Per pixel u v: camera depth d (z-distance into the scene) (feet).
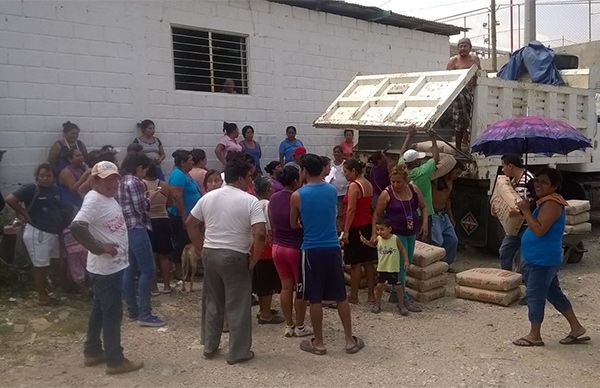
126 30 27.12
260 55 32.50
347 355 16.17
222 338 17.66
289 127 32.42
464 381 14.33
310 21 34.68
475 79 26.00
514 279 21.16
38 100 24.62
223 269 15.34
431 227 24.57
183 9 29.14
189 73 30.14
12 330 17.42
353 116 28.86
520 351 16.39
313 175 16.51
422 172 23.24
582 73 32.86
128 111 27.40
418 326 18.78
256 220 15.39
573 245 26.99
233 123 30.45
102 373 14.82
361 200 20.71
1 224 21.93
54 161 23.59
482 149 22.13
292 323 17.89
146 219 18.80
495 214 23.07
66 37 25.29
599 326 18.54
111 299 14.48
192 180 23.50
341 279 16.38
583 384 14.10
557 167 33.60
